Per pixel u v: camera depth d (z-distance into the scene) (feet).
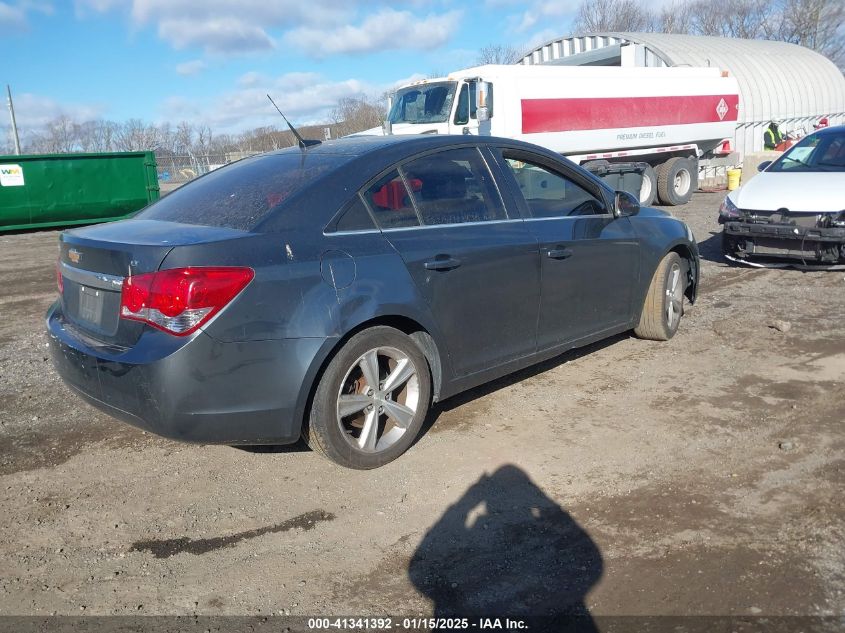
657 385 15.94
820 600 8.75
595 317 16.37
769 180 26.78
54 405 16.17
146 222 12.68
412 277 12.46
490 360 14.11
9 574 10.02
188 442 10.80
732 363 17.11
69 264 12.26
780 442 12.92
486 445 13.35
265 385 10.90
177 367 10.35
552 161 15.75
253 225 11.40
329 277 11.46
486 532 10.59
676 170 52.95
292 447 13.64
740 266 28.14
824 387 15.39
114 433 14.57
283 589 9.52
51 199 55.47
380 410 12.44
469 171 14.12
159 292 10.38
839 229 23.50
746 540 10.02
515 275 14.14
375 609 9.05
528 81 41.86
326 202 12.00
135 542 10.73
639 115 48.67
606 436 13.50
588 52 72.38
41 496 12.12
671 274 18.65
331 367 11.56
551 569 9.66
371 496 11.74
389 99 45.27
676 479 11.79
